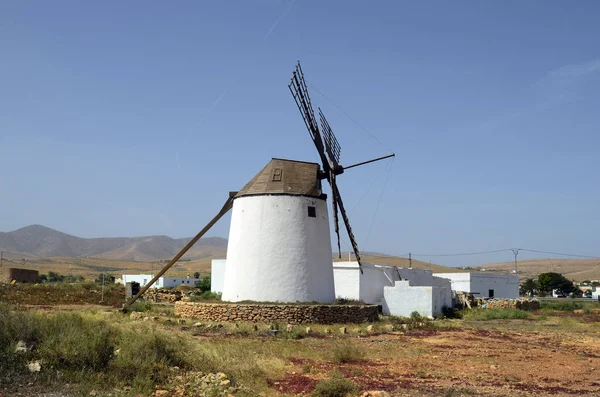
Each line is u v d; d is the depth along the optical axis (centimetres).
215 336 2009
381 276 4031
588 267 18462
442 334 2420
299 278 2900
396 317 3288
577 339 2398
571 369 1585
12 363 1060
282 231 2933
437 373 1439
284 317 2617
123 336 1412
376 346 1917
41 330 1270
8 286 3856
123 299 3784
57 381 1027
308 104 2945
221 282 4803
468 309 4109
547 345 2155
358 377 1347
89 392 994
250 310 2625
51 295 3578
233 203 3155
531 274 16750
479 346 2041
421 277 4634
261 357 1527
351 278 3812
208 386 1138
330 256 3127
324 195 3125
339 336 2205
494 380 1373
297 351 1716
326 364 1523
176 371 1230
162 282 6738
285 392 1171
